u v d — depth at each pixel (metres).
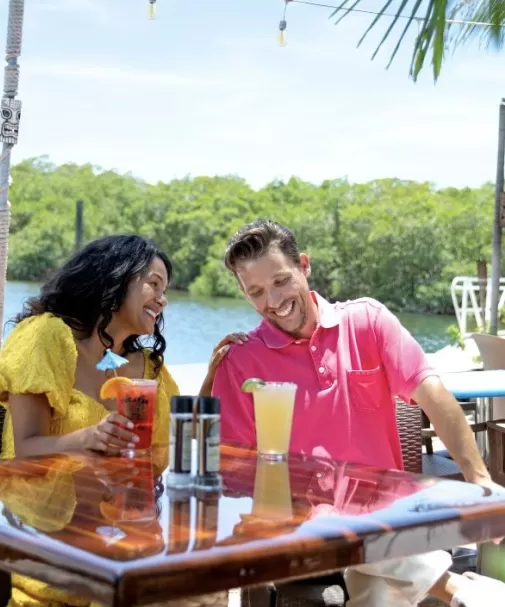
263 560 1.22
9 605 1.87
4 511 1.43
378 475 1.78
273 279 2.41
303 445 2.37
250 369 2.47
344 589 2.18
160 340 2.45
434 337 21.02
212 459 1.62
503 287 8.83
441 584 2.05
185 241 27.86
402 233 28.19
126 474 1.75
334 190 29.48
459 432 2.28
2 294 3.78
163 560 1.16
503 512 1.52
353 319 2.45
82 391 2.27
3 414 2.35
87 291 2.29
